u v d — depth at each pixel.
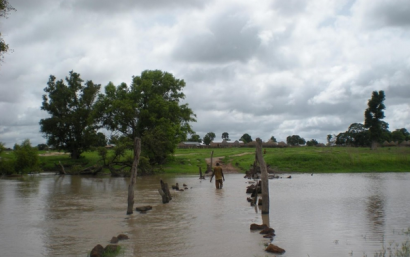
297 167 44.44
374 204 16.38
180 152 70.38
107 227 11.73
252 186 21.73
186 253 8.67
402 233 10.57
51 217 13.59
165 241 9.81
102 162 50.03
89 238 10.29
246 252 8.72
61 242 9.86
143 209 14.67
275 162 46.53
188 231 11.03
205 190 23.59
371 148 69.94
